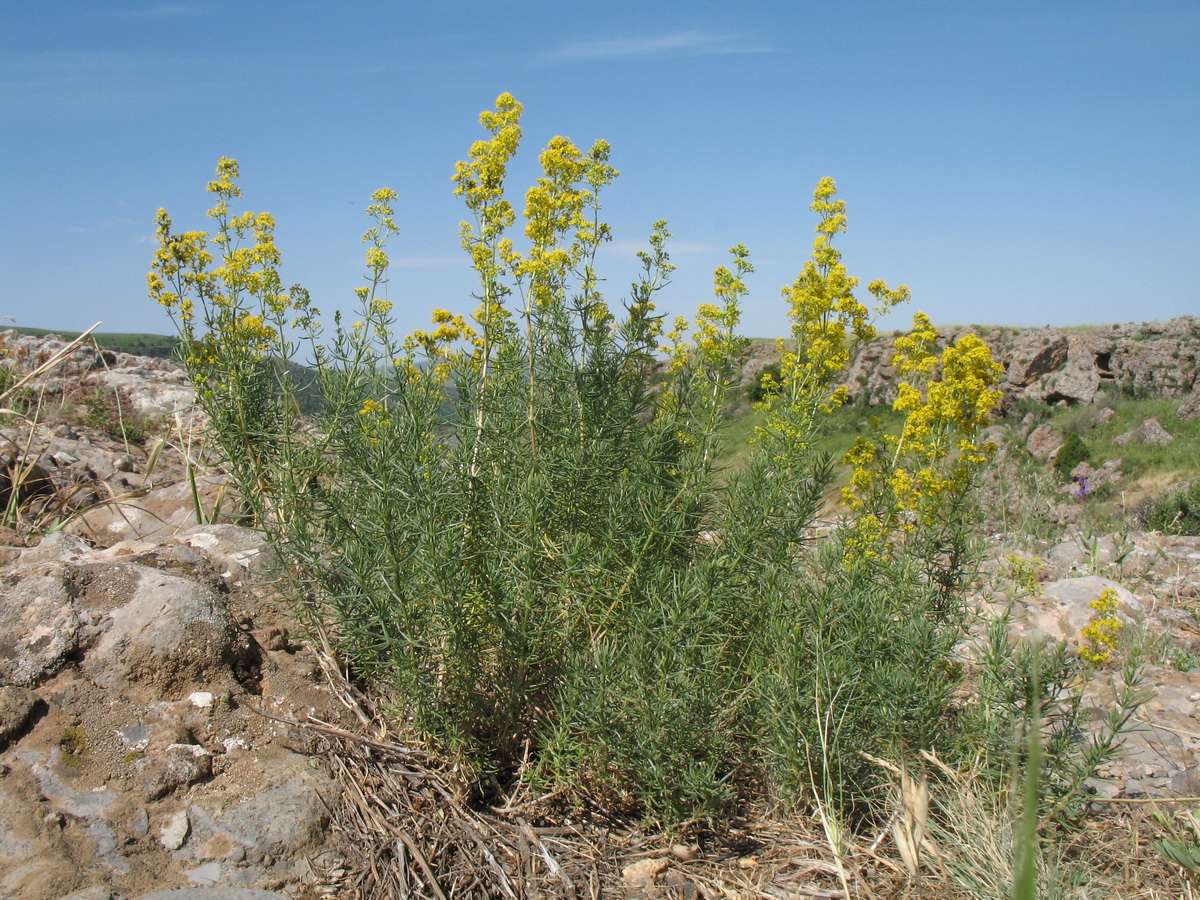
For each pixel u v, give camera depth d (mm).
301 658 3654
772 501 3568
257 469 4516
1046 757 3191
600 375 3957
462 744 3141
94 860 2477
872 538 3875
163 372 11898
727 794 3004
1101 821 3379
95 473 6613
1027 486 9758
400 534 3152
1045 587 5727
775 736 3268
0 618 3111
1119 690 4469
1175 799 3242
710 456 3852
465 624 3143
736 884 2902
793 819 3281
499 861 2867
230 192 5047
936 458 4156
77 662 3104
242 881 2562
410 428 3572
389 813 2953
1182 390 30969
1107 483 23922
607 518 3584
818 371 4258
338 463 4117
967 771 3303
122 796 2707
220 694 3201
